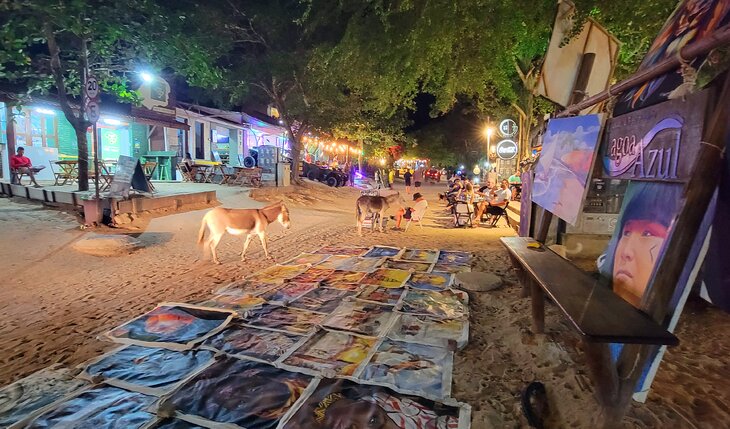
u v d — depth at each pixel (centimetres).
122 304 511
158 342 398
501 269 682
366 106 1956
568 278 342
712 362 345
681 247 235
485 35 593
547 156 503
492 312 492
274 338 409
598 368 253
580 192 375
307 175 2570
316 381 327
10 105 1114
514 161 2225
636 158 310
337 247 875
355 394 310
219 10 1485
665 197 276
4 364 362
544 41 893
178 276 639
